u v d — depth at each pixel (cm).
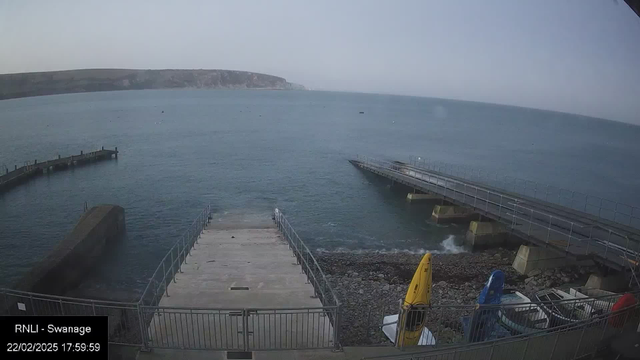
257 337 923
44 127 8694
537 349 835
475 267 2219
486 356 806
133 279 2039
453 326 1380
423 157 6344
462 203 2712
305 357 827
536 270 2133
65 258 1861
